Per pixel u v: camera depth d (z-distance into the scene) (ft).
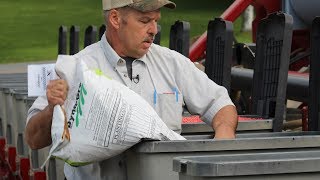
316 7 29.45
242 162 10.45
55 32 109.50
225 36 20.17
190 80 15.92
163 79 15.78
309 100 17.02
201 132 16.43
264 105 18.33
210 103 15.94
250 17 79.46
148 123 13.19
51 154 13.56
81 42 81.05
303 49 31.40
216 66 20.84
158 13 15.25
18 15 122.11
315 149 12.69
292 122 26.99
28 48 99.60
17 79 33.06
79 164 13.57
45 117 14.20
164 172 12.61
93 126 13.21
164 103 15.62
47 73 14.75
